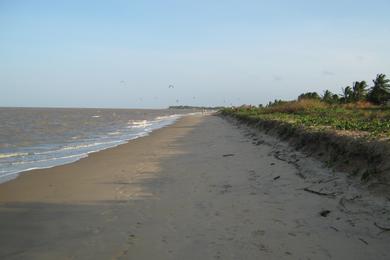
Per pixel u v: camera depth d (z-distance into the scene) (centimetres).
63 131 3250
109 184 980
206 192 852
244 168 1123
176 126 3909
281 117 2403
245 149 1586
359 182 786
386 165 752
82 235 609
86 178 1069
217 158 1367
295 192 807
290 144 1475
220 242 557
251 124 3020
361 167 835
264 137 2005
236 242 554
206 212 702
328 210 668
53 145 2067
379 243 531
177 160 1367
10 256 533
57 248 558
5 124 4141
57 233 621
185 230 612
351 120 1780
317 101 3828
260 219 648
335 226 599
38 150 1827
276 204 730
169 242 565
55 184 993
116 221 673
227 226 621
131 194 865
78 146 1992
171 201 791
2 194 891
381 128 1213
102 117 7512
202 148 1722
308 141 1273
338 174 886
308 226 606
